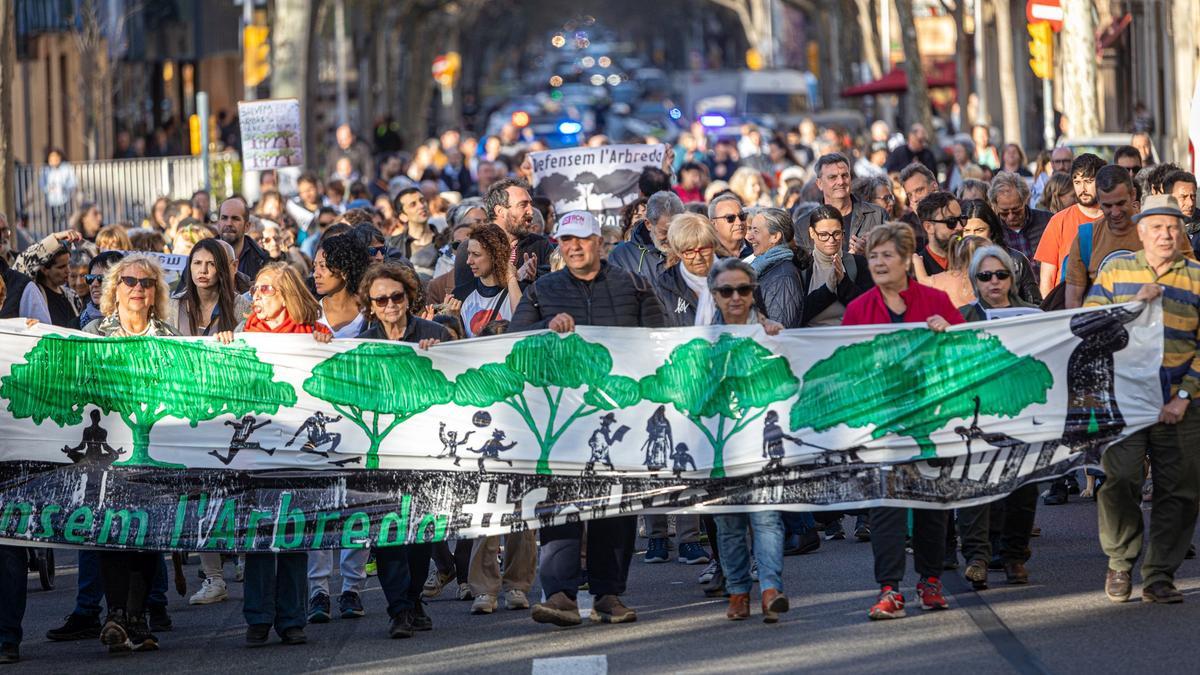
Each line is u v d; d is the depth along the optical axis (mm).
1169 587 13602
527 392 13914
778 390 13781
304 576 13812
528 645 13156
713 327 13836
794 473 13711
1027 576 14781
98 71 62375
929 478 13688
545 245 19234
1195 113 22469
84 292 19938
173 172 42469
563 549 13828
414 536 13852
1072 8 41281
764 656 12375
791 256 16500
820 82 103438
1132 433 13625
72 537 13750
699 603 14609
